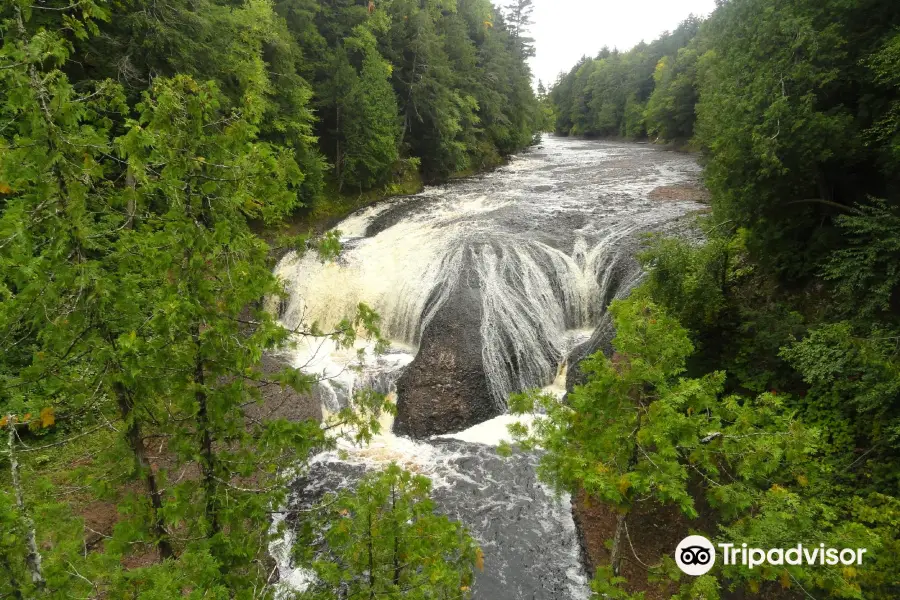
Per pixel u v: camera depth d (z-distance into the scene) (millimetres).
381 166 28781
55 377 4730
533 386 15594
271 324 4898
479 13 48906
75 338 4402
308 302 18703
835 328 8680
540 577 9688
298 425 5102
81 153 4141
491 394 14734
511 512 11195
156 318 4410
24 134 4129
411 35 34781
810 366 8820
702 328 12156
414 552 4906
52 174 4039
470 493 11742
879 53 9602
